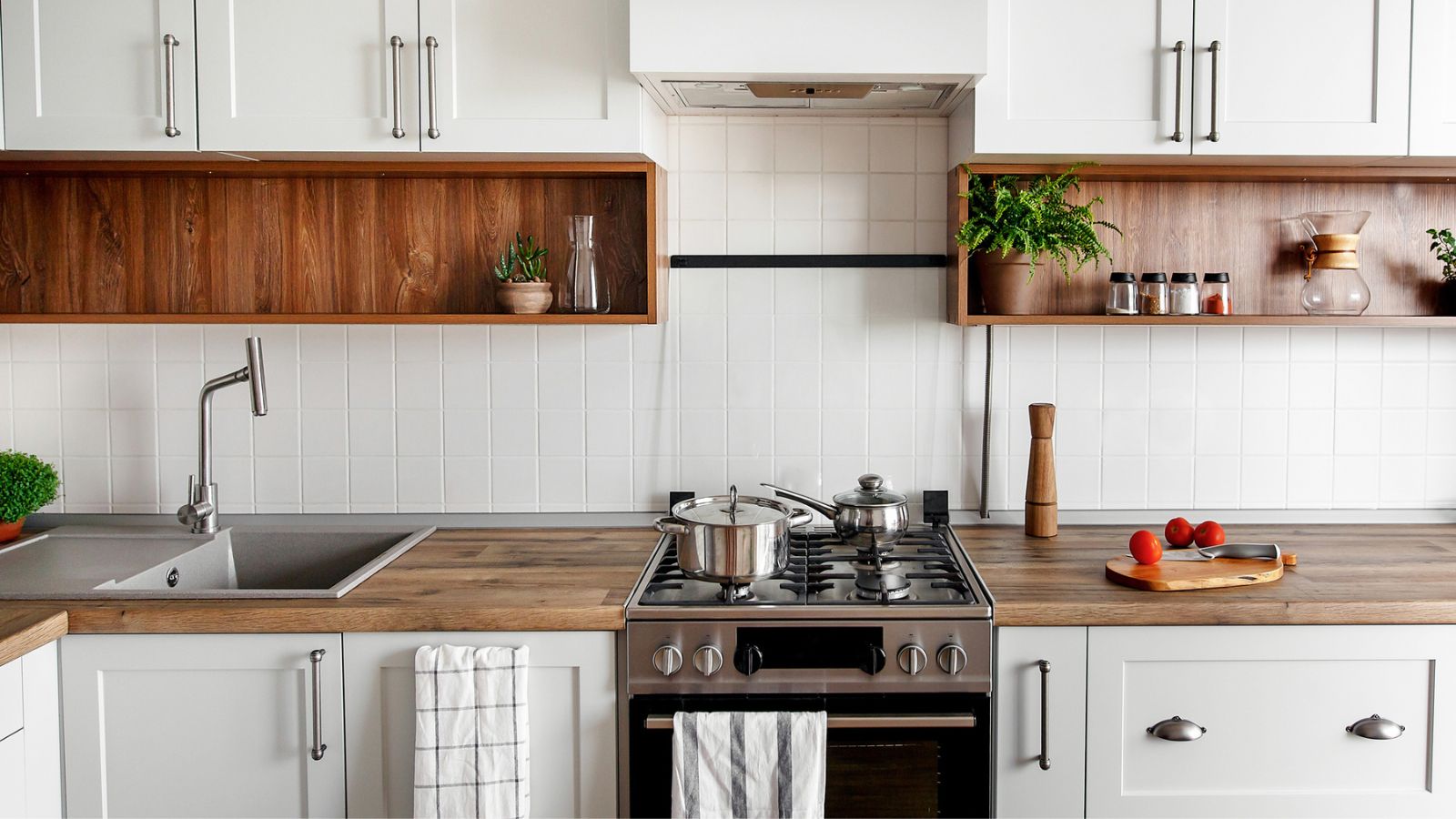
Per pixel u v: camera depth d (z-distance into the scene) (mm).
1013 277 2277
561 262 2451
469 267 2461
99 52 2090
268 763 1842
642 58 1973
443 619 1809
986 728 1828
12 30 2086
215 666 1822
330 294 2463
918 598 1880
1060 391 2482
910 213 2459
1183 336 2469
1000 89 2098
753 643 1807
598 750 1833
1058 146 2102
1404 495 2496
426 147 2090
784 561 1924
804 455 2502
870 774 1823
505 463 2510
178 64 2080
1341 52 2084
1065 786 1854
